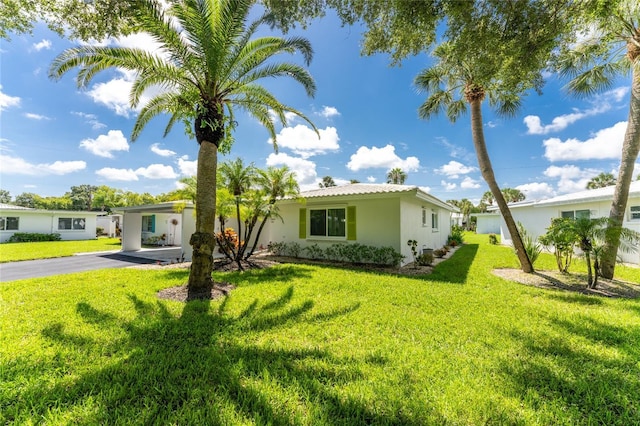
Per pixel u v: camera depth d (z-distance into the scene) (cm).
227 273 823
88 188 5178
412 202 1173
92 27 558
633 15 623
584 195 1364
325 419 218
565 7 417
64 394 245
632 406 236
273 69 721
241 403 238
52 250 1625
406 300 545
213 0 563
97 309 479
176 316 452
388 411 226
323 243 1169
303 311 475
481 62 468
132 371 281
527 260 882
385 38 536
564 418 220
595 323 424
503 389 257
